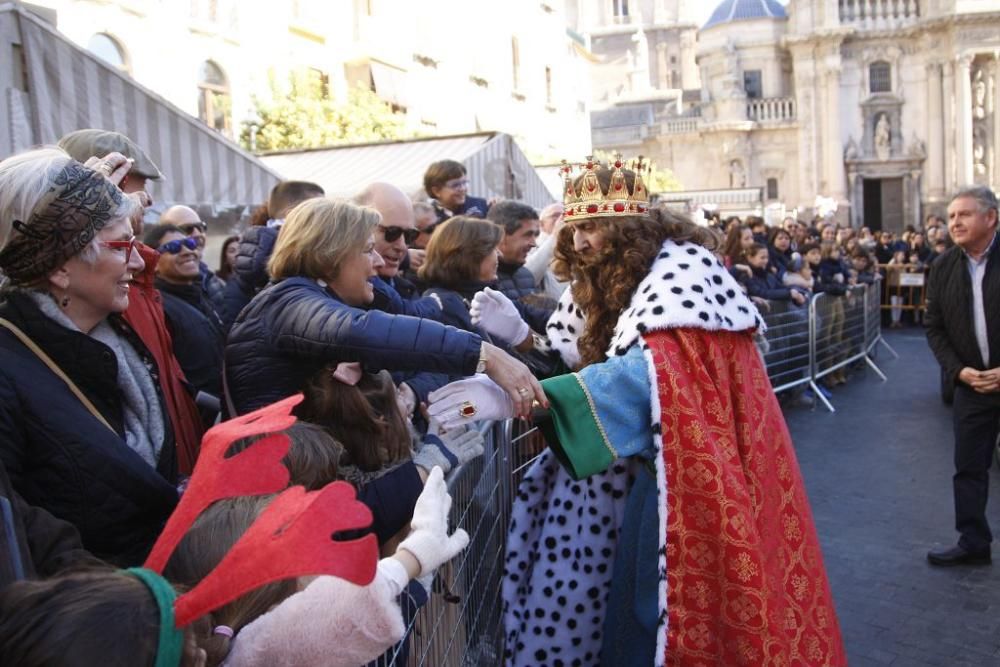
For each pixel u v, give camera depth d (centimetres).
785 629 222
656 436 217
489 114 2592
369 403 222
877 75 3925
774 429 240
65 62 584
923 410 893
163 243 372
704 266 239
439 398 216
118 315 214
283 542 108
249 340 223
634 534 245
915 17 3841
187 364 324
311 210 236
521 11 2847
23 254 184
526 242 455
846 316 1063
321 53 1778
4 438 169
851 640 394
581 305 259
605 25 6262
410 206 335
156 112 670
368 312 212
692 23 6066
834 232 1555
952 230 446
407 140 1159
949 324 457
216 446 130
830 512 573
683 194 3177
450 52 2336
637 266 241
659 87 6081
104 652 101
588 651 258
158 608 108
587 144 3506
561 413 221
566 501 264
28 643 101
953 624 405
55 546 157
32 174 184
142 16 1340
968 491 469
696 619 212
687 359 225
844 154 3941
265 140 1508
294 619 130
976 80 3725
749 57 4191
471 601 244
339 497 113
